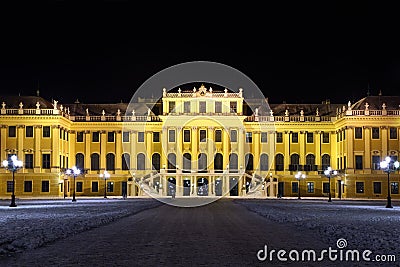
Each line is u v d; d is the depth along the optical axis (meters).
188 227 37.81
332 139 120.81
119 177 119.50
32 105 113.25
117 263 22.47
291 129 120.81
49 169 111.06
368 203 82.69
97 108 125.25
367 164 110.75
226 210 60.50
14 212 53.50
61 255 24.47
